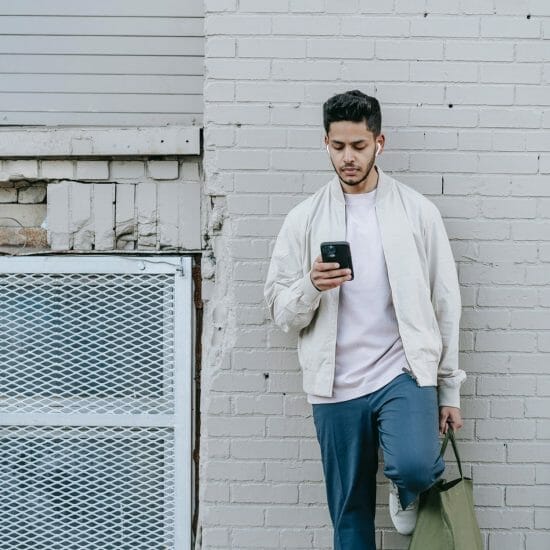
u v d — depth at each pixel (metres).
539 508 3.24
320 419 2.83
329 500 2.90
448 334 2.81
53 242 3.28
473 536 2.71
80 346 3.36
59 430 3.38
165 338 3.35
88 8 3.40
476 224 3.19
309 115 3.17
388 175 3.11
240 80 3.16
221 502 3.25
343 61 3.15
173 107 3.42
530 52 3.15
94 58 3.42
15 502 3.39
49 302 3.35
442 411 2.84
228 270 3.22
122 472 3.39
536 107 3.16
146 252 3.29
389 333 2.78
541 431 3.22
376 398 2.75
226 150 3.17
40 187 3.32
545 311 3.20
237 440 3.24
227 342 3.23
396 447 2.65
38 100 3.42
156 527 3.39
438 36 3.15
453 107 3.17
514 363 3.21
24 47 3.41
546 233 3.19
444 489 2.76
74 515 3.40
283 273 2.88
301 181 3.18
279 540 3.25
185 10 3.40
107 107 3.42
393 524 3.23
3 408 3.36
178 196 3.26
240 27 3.14
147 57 3.41
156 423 3.35
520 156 3.17
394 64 3.16
